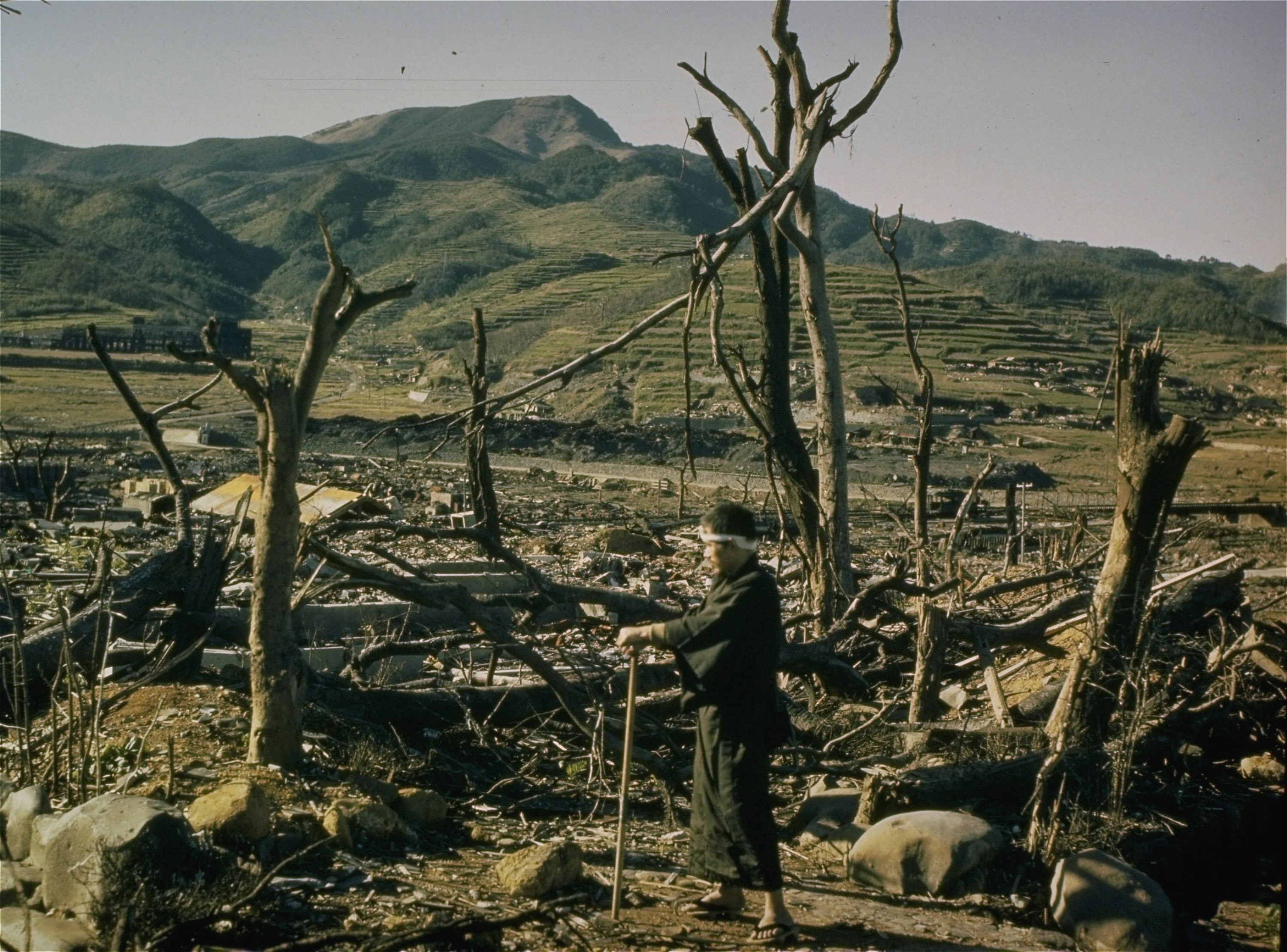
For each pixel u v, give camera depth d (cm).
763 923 486
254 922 439
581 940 459
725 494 4797
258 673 597
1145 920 539
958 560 1005
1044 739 739
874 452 6919
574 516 3378
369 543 1755
